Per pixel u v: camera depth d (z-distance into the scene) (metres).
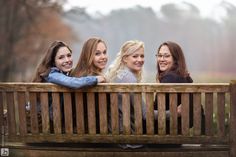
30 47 35.88
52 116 5.23
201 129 5.12
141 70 5.59
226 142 5.09
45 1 32.88
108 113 5.19
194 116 5.07
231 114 5.02
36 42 36.03
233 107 5.01
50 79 5.13
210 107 5.05
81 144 5.37
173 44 5.50
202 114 5.15
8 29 33.62
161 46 5.56
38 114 5.25
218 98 5.04
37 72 5.52
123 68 5.47
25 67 36.09
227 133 5.18
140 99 5.07
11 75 34.81
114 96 5.09
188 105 5.05
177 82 5.33
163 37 56.22
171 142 5.11
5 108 5.57
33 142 5.25
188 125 5.07
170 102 5.06
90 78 5.00
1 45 33.75
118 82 5.36
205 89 5.02
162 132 5.10
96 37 5.44
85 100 5.15
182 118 5.07
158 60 5.58
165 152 5.19
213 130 5.07
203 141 5.09
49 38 37.88
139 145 5.26
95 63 5.37
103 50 5.38
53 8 33.19
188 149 5.18
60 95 5.20
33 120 5.21
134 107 5.09
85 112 5.18
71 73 5.45
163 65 5.53
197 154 5.18
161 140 5.11
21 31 34.22
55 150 5.27
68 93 5.12
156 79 5.70
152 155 5.20
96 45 5.35
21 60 35.72
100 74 5.38
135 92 5.06
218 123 5.07
